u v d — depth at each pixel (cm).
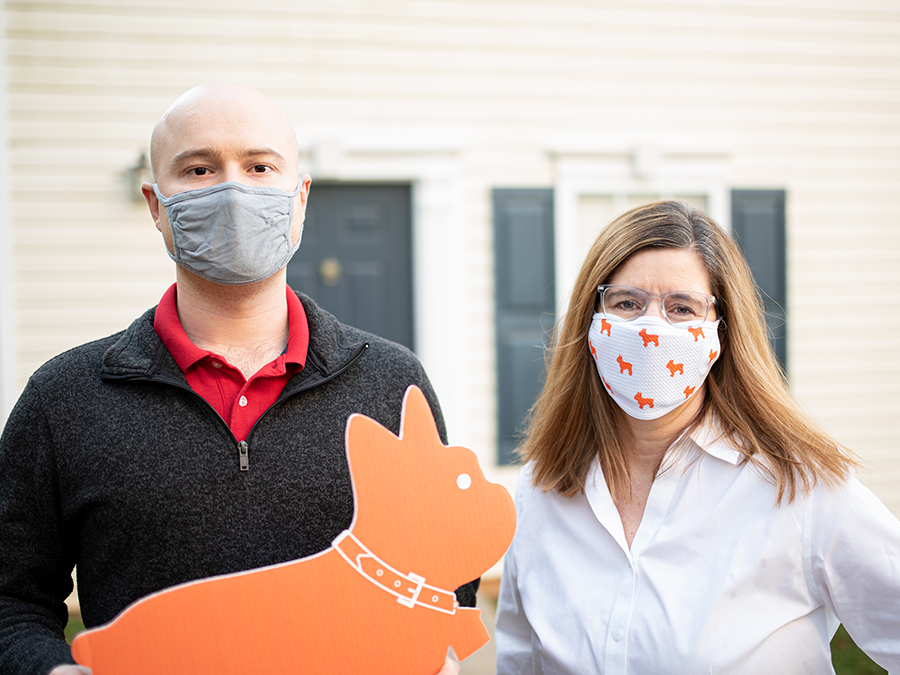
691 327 153
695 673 140
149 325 154
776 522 145
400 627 125
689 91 470
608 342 159
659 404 155
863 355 499
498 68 450
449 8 443
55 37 406
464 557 130
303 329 157
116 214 415
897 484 503
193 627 117
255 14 423
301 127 431
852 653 352
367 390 157
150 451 140
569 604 156
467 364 456
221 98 145
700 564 148
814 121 486
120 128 414
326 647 122
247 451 143
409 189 455
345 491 147
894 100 495
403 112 441
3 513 141
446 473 132
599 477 164
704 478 155
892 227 500
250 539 140
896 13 491
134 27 412
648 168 461
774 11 477
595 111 461
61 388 146
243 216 141
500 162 453
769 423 152
